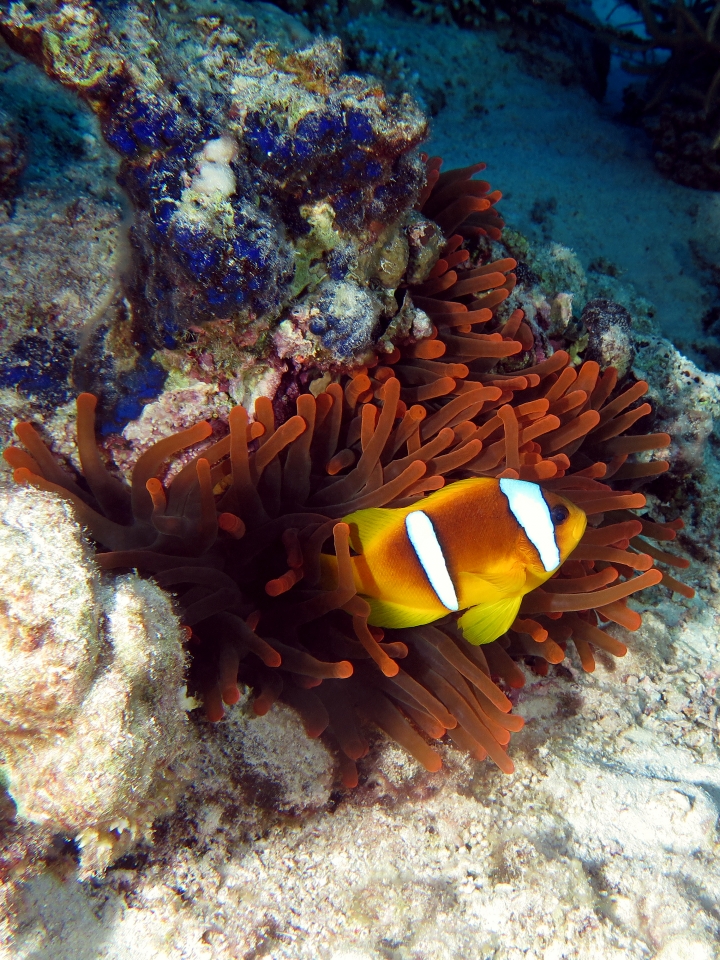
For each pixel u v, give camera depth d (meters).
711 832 0.25
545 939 0.21
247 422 0.22
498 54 0.66
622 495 0.27
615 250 0.56
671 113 0.62
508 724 0.24
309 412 0.24
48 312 0.23
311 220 0.24
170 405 0.24
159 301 0.22
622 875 0.23
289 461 0.24
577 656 0.31
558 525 0.24
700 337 0.54
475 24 0.65
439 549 0.23
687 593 0.31
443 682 0.25
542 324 0.35
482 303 0.30
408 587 0.23
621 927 0.22
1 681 0.15
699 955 0.21
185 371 0.23
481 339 0.29
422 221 0.27
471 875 0.23
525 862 0.23
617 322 0.36
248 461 0.23
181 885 0.20
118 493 0.23
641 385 0.30
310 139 0.22
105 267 0.23
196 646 0.22
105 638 0.16
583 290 0.41
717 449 0.42
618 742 0.29
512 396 0.28
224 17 0.31
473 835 0.24
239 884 0.21
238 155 0.22
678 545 0.38
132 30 0.20
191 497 0.23
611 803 0.25
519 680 0.26
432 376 0.27
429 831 0.23
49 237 0.23
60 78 0.20
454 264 0.30
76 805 0.16
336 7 0.58
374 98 0.23
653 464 0.32
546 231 0.53
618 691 0.30
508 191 0.54
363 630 0.23
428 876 0.22
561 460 0.27
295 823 0.22
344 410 0.27
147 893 0.20
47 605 0.15
